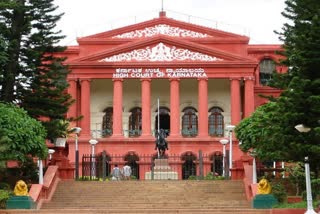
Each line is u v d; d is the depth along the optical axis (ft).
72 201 99.09
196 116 190.70
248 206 92.84
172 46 179.73
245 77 177.99
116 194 102.32
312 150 74.49
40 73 124.67
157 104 190.80
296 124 76.33
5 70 119.03
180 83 191.72
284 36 124.77
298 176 106.42
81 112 177.47
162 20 190.19
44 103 123.13
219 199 99.35
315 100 73.46
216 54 178.40
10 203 89.92
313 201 88.94
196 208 88.99
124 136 179.73
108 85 191.62
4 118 96.58
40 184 97.71
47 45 124.98
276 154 86.74
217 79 185.68
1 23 118.73
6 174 111.55
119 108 177.27
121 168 162.50
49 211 84.23
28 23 120.78
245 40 187.01
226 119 190.08
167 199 99.25
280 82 108.37
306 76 77.36
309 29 76.38
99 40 187.93
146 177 143.74
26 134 96.73
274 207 88.17
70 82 178.09
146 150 173.68
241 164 115.96
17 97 122.21
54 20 126.31
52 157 121.90
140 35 189.98
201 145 173.88
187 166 173.27
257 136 104.06
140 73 178.81
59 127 122.31
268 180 105.91
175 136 174.81
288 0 121.19
